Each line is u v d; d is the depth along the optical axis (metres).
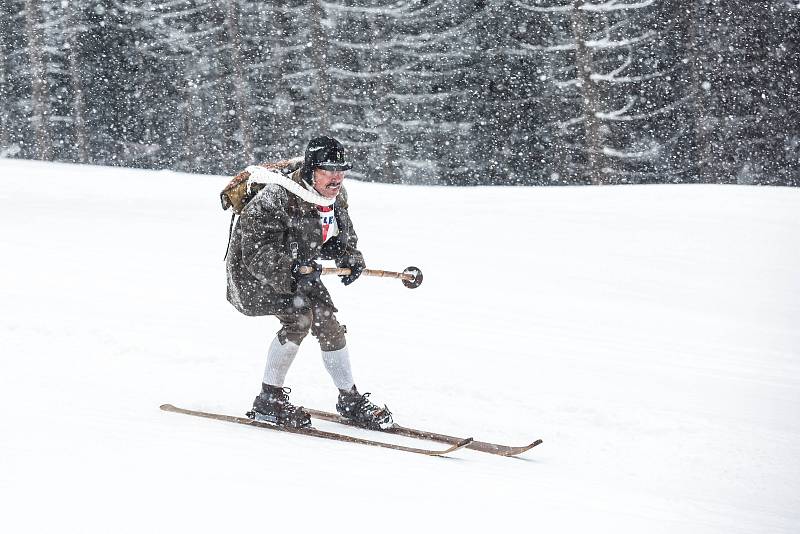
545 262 26.33
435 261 26.12
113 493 6.76
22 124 89.25
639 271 25.39
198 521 6.25
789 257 27.14
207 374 13.93
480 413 12.74
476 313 20.23
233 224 11.65
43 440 8.34
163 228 30.44
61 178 43.94
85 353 14.66
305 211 11.04
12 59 87.81
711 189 38.69
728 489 9.46
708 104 76.00
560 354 16.94
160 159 91.94
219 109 86.25
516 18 81.06
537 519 7.14
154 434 9.15
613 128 78.44
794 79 74.75
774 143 75.69
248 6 81.50
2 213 32.50
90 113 90.38
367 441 10.31
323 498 7.09
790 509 8.63
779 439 11.80
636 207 35.22
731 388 14.84
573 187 41.84
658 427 12.18
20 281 21.05
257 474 7.71
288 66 85.94
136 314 18.25
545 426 12.16
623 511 7.75
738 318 20.67
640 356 17.02
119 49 90.00
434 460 9.66
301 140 85.81
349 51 82.69
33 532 5.82
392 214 34.47
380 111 78.69
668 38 78.69
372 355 16.20
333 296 21.53
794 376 15.80
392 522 6.62
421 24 81.81
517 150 84.19
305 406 12.69
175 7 86.56
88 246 26.30
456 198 39.22
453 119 84.69
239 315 18.67
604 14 71.25
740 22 74.94
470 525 6.75
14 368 13.24
